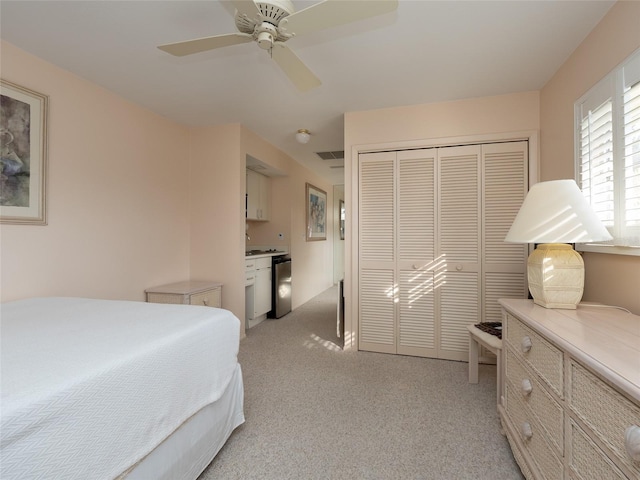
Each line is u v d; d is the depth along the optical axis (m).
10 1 1.55
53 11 1.63
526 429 1.25
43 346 1.09
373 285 2.91
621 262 1.52
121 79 2.34
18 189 1.94
